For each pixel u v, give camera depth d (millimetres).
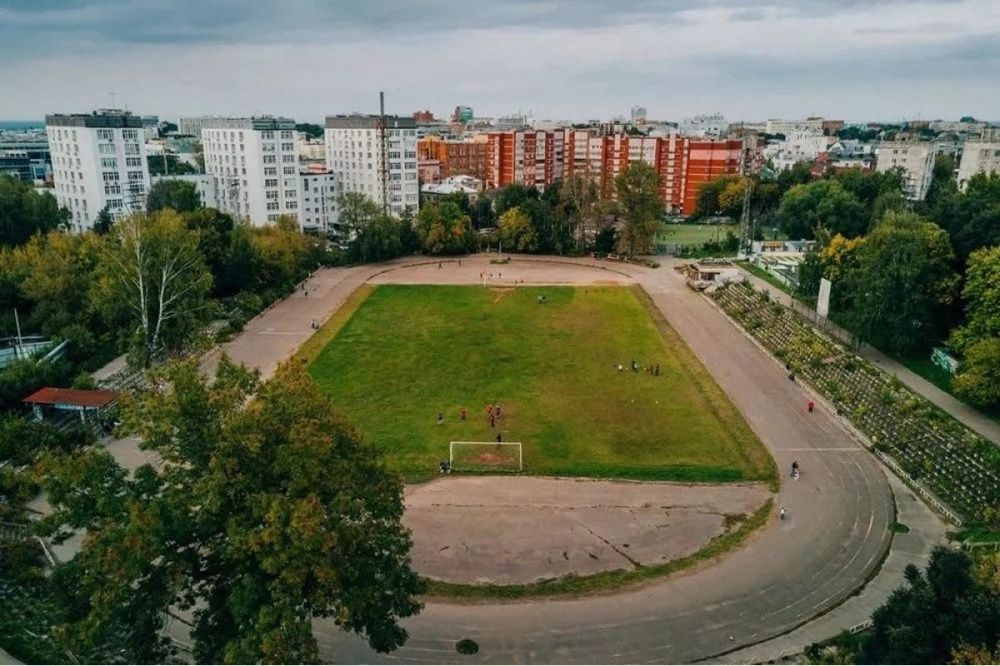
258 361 85438
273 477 31406
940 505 53656
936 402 68938
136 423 31812
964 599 28172
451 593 43625
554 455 61594
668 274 137250
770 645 39531
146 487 31375
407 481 57062
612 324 101688
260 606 28328
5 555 43656
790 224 161875
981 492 53531
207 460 31703
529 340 94125
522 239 156375
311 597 29844
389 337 95312
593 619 41562
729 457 61406
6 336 83188
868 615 42000
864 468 60125
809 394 76188
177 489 30719
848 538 50031
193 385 32688
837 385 75625
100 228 130375
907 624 29188
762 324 97938
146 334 79375
